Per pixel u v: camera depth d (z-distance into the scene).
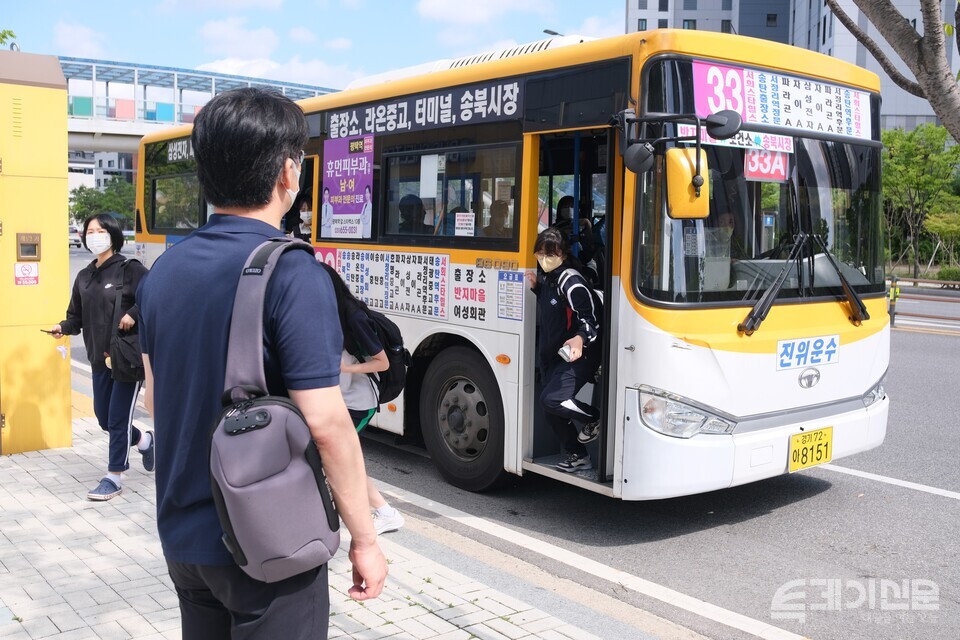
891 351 13.22
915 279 31.66
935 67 4.80
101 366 5.46
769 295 4.98
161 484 2.05
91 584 4.07
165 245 9.91
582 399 5.65
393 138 6.55
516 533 5.25
